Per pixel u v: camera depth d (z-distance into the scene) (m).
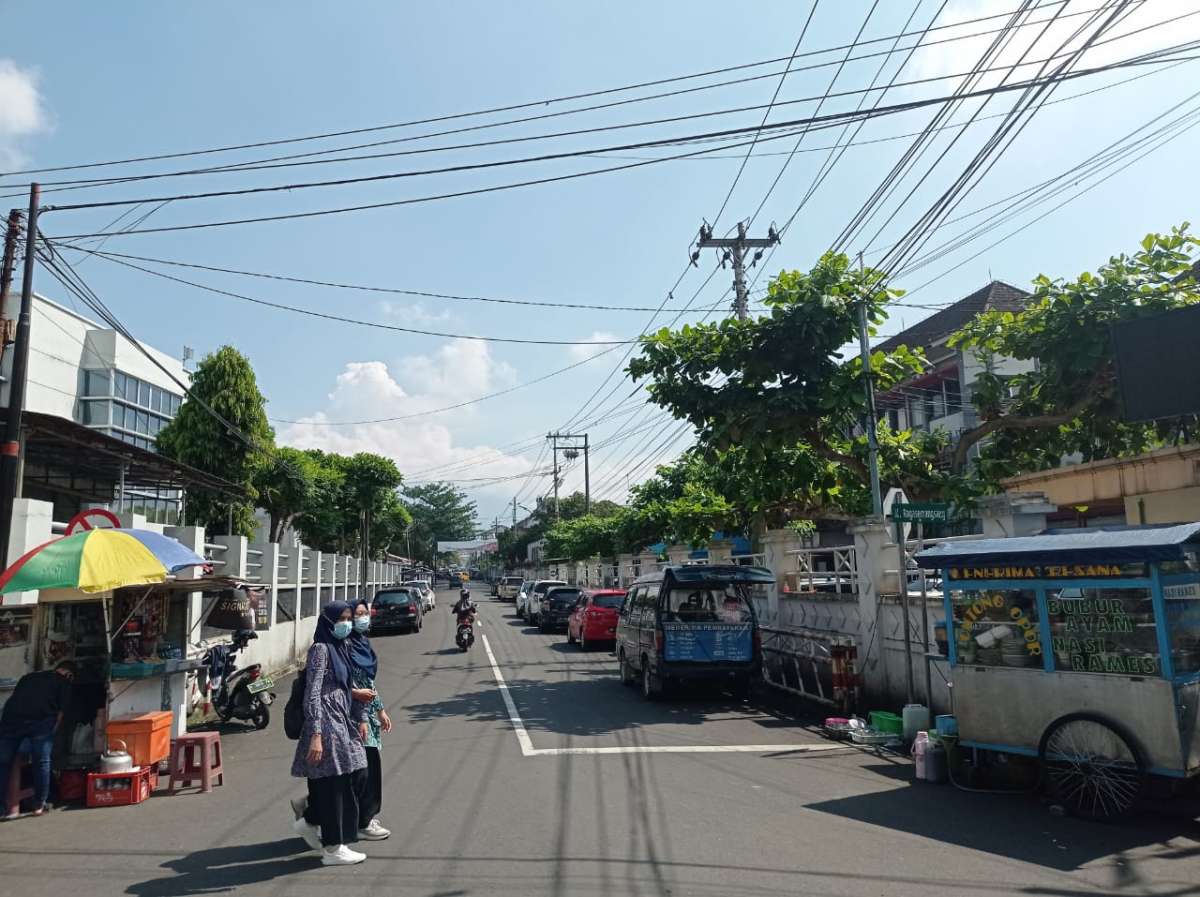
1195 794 6.93
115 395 23.16
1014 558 7.06
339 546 39.12
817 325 12.25
